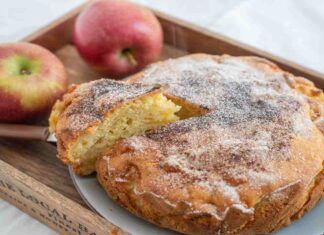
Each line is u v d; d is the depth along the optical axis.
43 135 0.49
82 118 0.44
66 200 0.42
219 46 0.58
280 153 0.40
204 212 0.39
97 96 0.45
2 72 0.50
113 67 0.57
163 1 0.73
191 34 0.60
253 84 0.46
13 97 0.49
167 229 0.41
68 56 0.61
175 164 0.40
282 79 0.48
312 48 0.65
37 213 0.46
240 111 0.44
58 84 0.51
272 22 0.68
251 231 0.40
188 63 0.50
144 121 0.45
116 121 0.44
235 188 0.39
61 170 0.49
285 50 0.64
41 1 0.73
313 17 0.69
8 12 0.71
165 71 0.49
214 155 0.40
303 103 0.45
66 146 0.43
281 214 0.40
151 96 0.44
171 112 0.45
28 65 0.51
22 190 0.45
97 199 0.43
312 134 0.42
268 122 0.43
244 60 0.50
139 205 0.41
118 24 0.55
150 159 0.41
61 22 0.60
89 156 0.44
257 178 0.39
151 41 0.56
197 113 0.45
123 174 0.41
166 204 0.39
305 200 0.41
